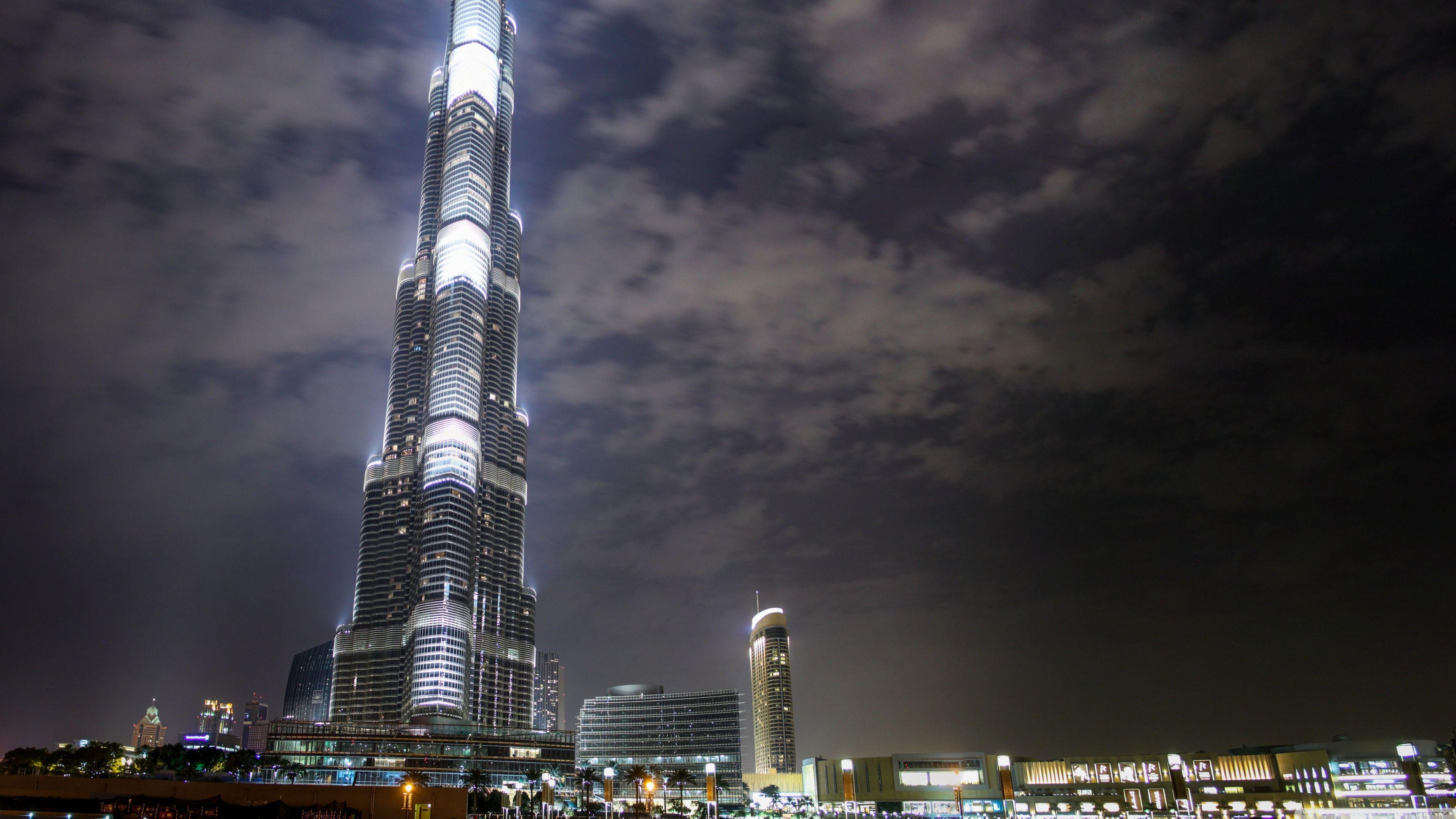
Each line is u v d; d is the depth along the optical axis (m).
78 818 161.88
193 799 195.00
